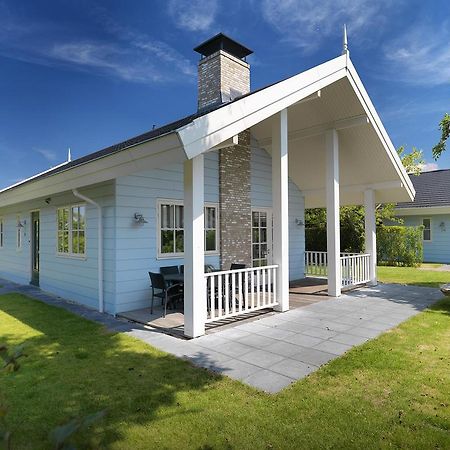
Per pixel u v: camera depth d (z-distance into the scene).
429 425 2.74
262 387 3.38
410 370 3.74
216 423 2.78
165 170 7.21
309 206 12.49
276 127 6.32
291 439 2.57
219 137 4.61
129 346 4.59
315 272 12.04
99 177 5.52
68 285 8.09
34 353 4.35
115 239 6.43
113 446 2.50
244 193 8.96
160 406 3.03
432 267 15.24
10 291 9.41
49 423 2.79
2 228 12.81
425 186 18.77
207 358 4.14
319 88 6.48
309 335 5.03
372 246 9.71
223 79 8.80
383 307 6.87
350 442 2.54
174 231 7.39
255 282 9.04
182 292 6.61
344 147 8.60
